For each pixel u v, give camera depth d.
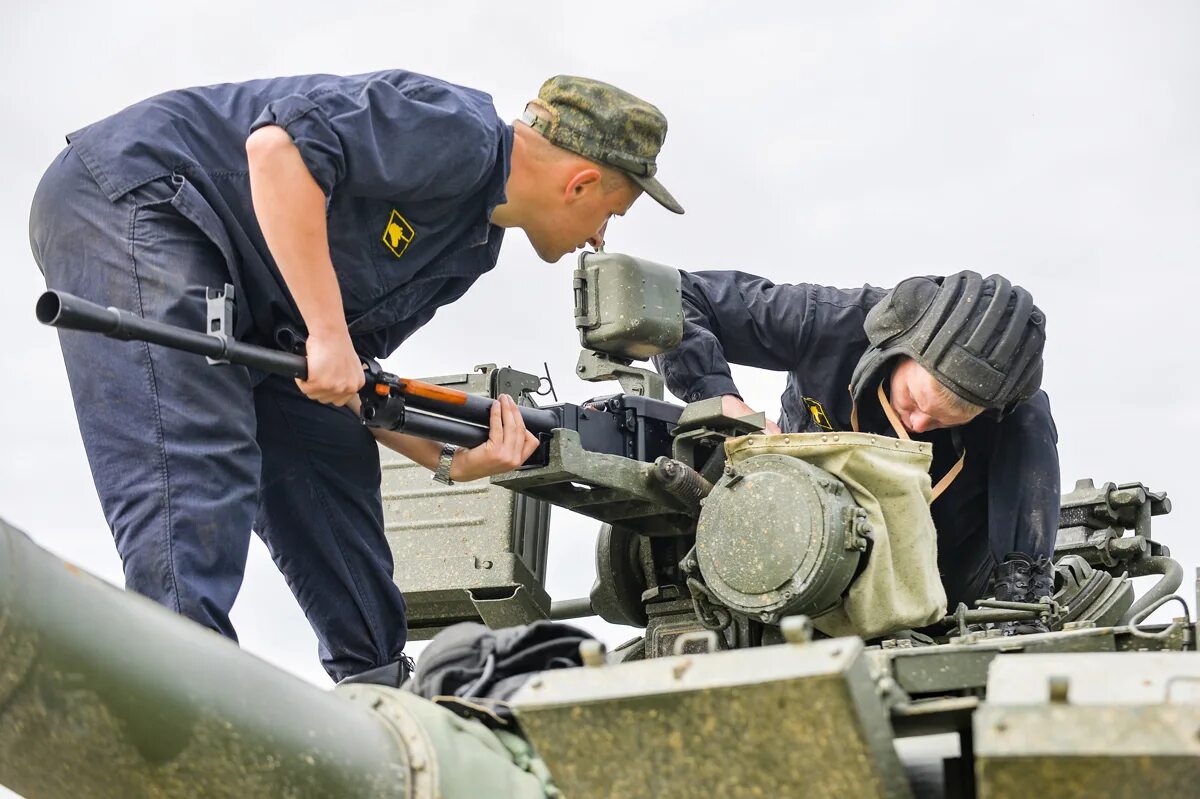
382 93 5.27
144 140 5.30
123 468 5.08
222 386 5.16
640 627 6.66
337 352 5.12
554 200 5.92
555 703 3.15
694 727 3.09
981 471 6.61
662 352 6.52
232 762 3.22
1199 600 4.26
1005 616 5.82
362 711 3.47
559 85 5.92
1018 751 2.86
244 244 5.34
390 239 5.50
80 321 4.57
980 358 6.11
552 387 6.39
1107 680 3.15
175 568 4.97
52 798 3.28
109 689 3.08
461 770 3.47
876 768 3.03
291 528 5.86
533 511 6.78
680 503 6.12
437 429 5.65
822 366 6.89
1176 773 2.81
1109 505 7.54
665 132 6.01
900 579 5.49
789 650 3.04
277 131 5.11
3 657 2.98
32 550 3.02
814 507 5.36
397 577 6.77
